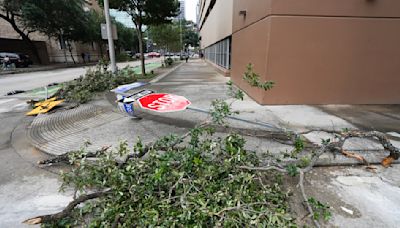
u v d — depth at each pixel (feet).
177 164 7.84
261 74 20.68
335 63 19.72
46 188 9.37
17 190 9.28
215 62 64.18
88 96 23.49
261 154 10.16
